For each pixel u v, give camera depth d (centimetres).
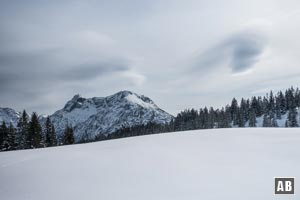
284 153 1028
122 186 739
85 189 729
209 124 9475
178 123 10788
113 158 1103
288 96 9875
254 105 10400
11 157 1273
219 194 647
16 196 700
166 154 1127
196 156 1053
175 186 717
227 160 959
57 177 856
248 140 1387
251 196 627
